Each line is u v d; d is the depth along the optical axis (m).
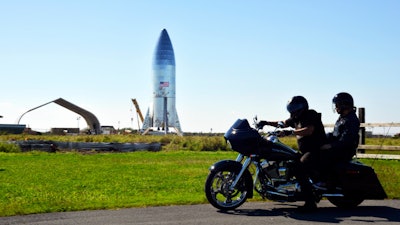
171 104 140.62
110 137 51.62
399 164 16.30
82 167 15.27
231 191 7.45
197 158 19.80
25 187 10.28
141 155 22.05
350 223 6.50
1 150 25.11
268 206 7.84
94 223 6.36
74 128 123.56
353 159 7.98
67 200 8.34
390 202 8.34
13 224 6.30
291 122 7.91
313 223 6.49
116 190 9.79
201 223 6.41
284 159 7.52
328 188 7.56
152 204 7.78
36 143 29.42
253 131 7.50
